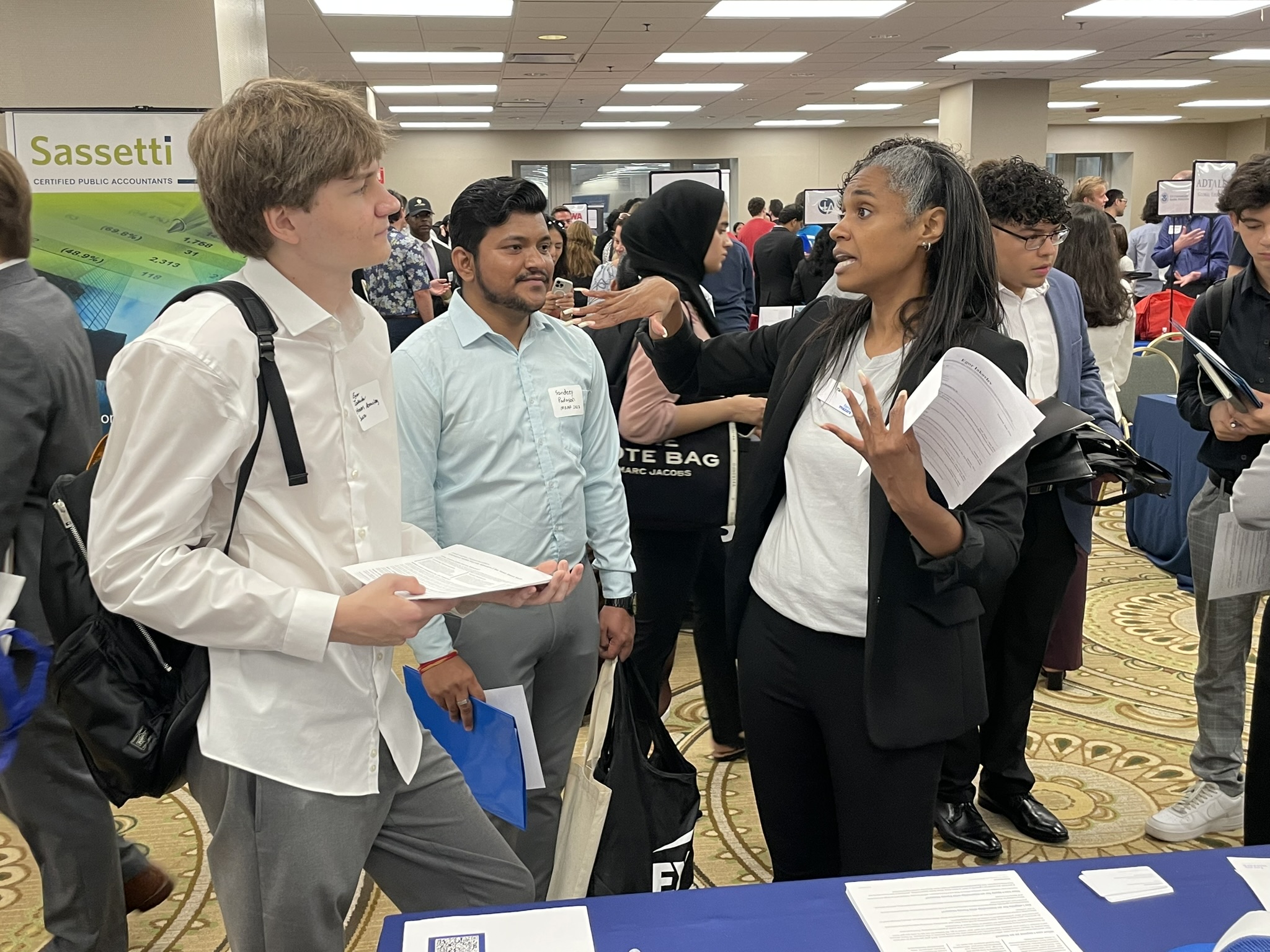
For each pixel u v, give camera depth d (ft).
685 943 3.18
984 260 4.77
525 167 61.87
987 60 38.45
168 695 3.87
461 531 5.80
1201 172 25.66
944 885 3.45
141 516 3.46
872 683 4.72
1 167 5.31
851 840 5.08
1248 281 7.26
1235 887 3.44
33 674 3.23
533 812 6.26
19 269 5.50
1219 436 7.09
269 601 3.52
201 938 6.90
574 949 3.15
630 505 7.69
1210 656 8.03
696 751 9.75
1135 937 3.18
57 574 3.91
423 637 5.32
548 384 5.97
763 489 5.35
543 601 3.92
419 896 4.49
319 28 30.27
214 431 3.49
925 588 4.72
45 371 5.32
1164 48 36.14
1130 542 16.34
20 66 11.80
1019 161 7.29
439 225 25.84
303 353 3.77
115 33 11.90
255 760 3.73
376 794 4.07
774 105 50.90
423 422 5.62
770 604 5.19
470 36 31.86
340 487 3.92
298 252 3.69
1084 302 11.27
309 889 3.85
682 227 7.18
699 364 6.28
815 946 3.16
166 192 11.07
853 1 28.12
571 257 20.68
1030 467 5.57
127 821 8.46
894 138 4.96
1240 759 8.15
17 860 7.89
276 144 3.50
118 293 11.18
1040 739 9.91
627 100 47.93
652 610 8.20
